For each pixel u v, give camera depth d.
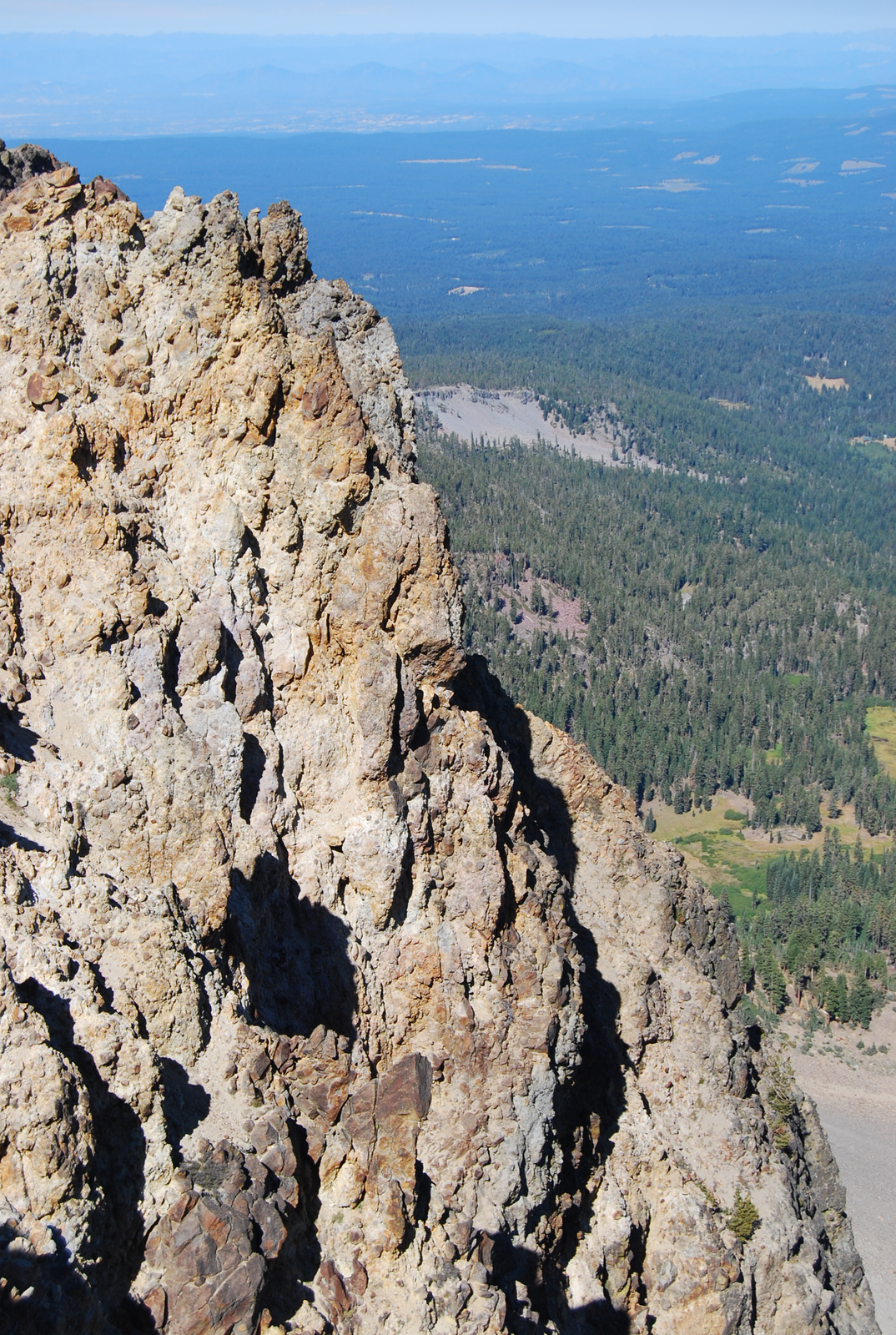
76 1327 19.81
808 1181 53.25
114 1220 21.95
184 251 33.69
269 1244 24.05
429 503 35.19
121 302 33.41
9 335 31.81
